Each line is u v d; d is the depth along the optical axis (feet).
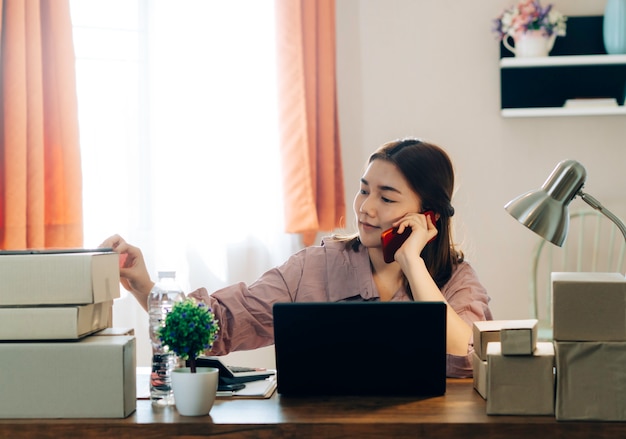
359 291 6.84
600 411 4.56
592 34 11.93
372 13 11.89
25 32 9.73
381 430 4.48
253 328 6.93
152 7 10.83
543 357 4.65
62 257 4.78
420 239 6.37
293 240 11.28
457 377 5.82
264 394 5.15
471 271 7.08
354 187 11.92
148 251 10.84
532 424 4.52
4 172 9.68
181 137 10.87
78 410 4.70
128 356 4.78
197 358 5.42
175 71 10.87
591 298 4.60
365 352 5.13
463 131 11.94
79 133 10.23
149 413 4.81
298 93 10.95
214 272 10.95
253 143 11.10
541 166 12.00
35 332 4.75
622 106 11.69
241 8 11.05
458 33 11.91
